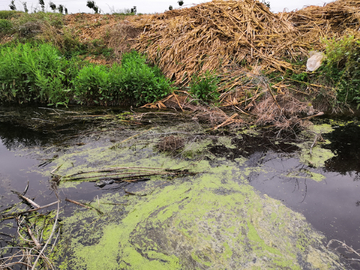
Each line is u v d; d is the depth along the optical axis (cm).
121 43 762
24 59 547
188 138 380
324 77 513
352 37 491
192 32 646
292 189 262
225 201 243
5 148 350
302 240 199
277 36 616
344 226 213
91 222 217
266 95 488
